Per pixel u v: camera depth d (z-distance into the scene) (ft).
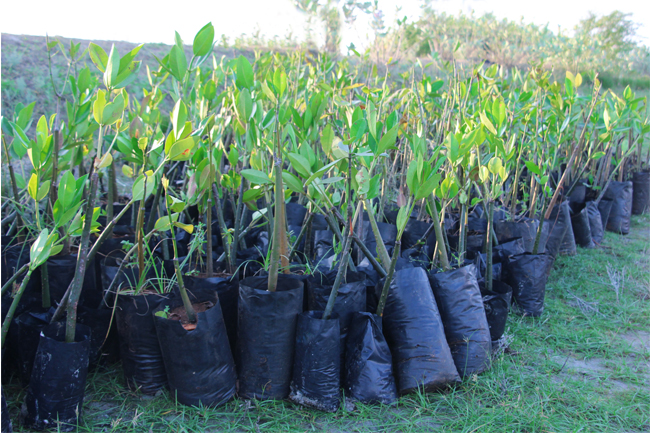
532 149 11.28
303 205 10.41
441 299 6.55
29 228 6.82
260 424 5.43
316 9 24.98
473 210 11.21
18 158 6.63
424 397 5.94
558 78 28.43
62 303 5.27
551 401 6.04
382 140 5.00
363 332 5.88
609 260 11.75
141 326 5.71
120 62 5.62
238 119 7.39
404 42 24.57
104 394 5.86
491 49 31.91
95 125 6.93
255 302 5.59
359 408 5.71
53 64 24.17
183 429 5.21
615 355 7.34
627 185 14.39
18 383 5.84
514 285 8.62
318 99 6.72
